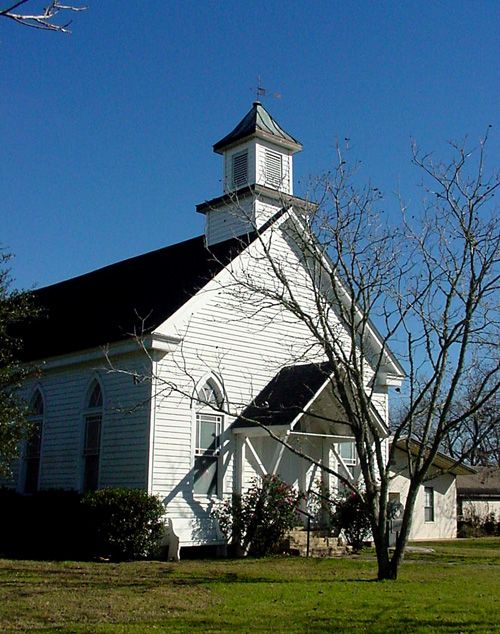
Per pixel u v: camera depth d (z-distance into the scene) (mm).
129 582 14797
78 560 18891
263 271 23656
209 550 21359
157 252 29641
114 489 19578
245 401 22719
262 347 23469
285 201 24062
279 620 11141
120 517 19031
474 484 42406
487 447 43562
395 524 30562
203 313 22062
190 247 27609
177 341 21172
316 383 21938
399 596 13406
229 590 13875
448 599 13188
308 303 24781
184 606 12125
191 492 21000
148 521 19359
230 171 26875
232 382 22531
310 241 20188
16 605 11922
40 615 11219
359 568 18031
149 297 24516
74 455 23156
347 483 16984
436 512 35094
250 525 21172
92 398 23125
